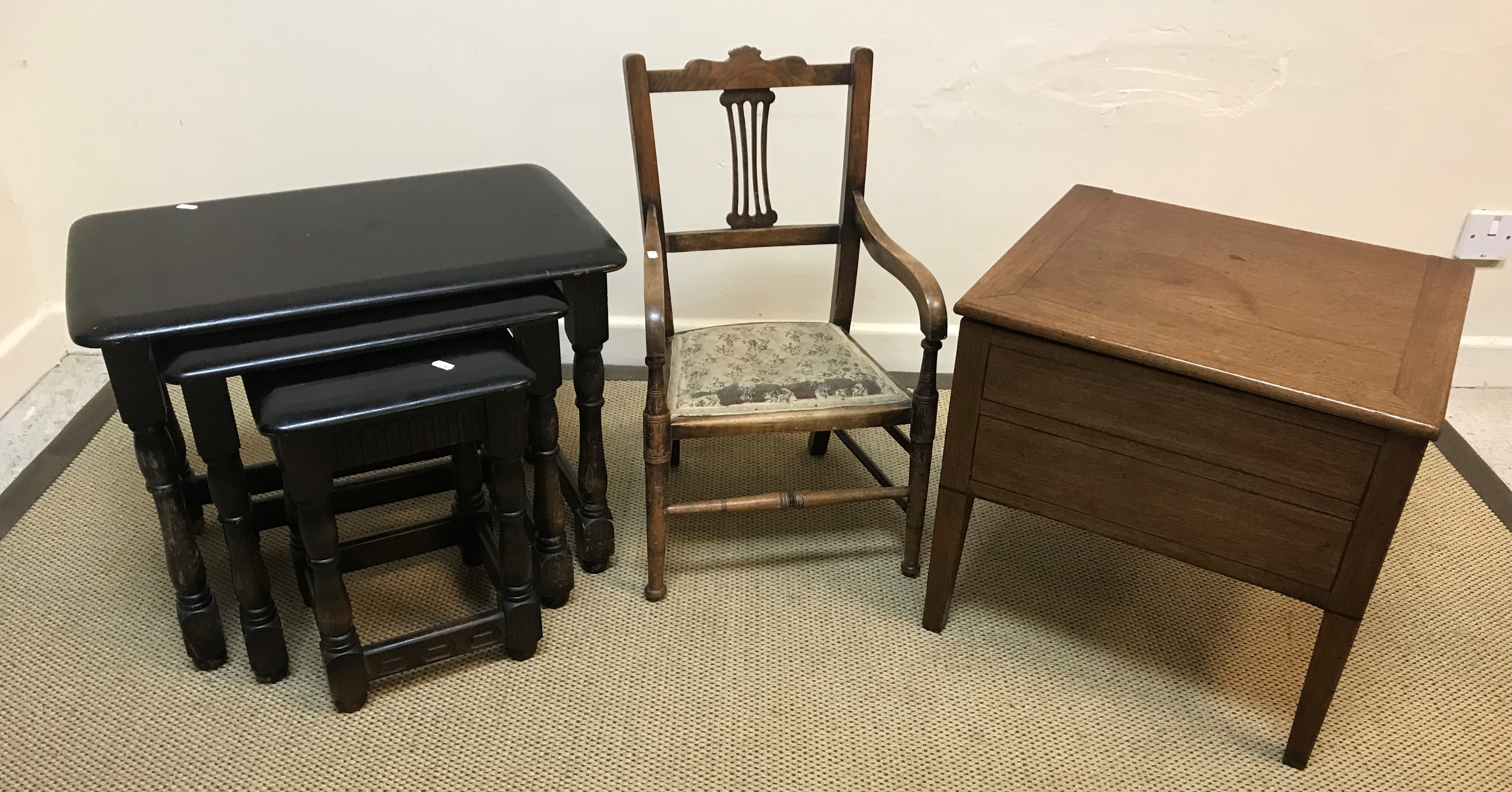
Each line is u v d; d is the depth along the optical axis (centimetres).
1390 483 120
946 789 139
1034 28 201
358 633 161
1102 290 141
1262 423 124
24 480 193
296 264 136
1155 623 170
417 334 131
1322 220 220
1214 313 135
